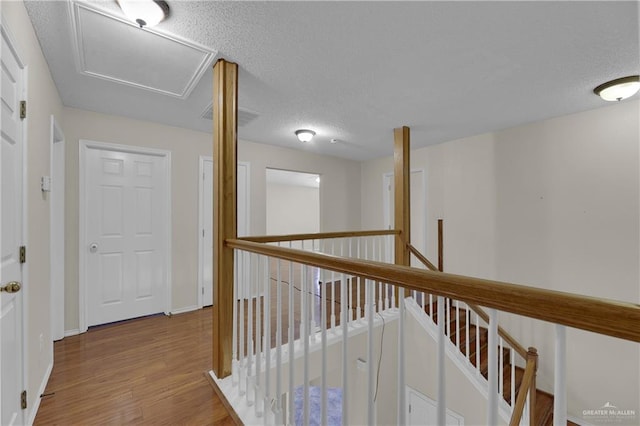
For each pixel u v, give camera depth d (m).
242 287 1.82
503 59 1.96
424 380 3.11
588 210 2.92
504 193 3.55
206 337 2.66
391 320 3.12
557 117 3.12
